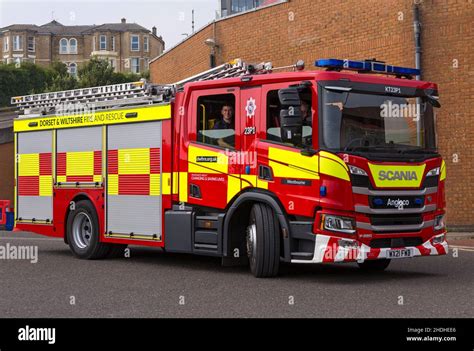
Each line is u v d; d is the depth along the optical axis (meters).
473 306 7.29
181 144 10.50
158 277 9.79
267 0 24.14
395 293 8.15
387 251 8.95
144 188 11.13
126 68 87.00
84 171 12.27
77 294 8.38
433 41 16.30
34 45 88.31
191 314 7.09
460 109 15.96
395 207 8.98
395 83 9.38
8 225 14.70
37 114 13.41
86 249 12.16
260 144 9.41
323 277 9.61
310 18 19.08
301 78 9.09
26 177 13.51
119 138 11.59
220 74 10.88
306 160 8.89
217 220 9.92
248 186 9.54
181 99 10.56
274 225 9.33
